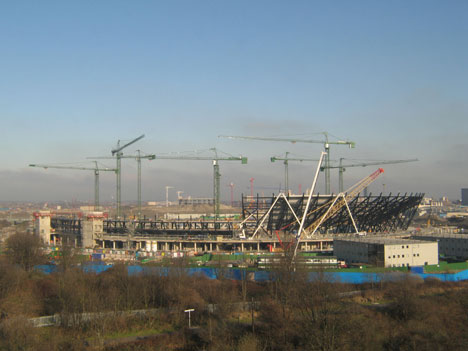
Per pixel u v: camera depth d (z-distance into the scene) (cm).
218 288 11450
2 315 9850
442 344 8225
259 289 12012
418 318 9556
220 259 15875
